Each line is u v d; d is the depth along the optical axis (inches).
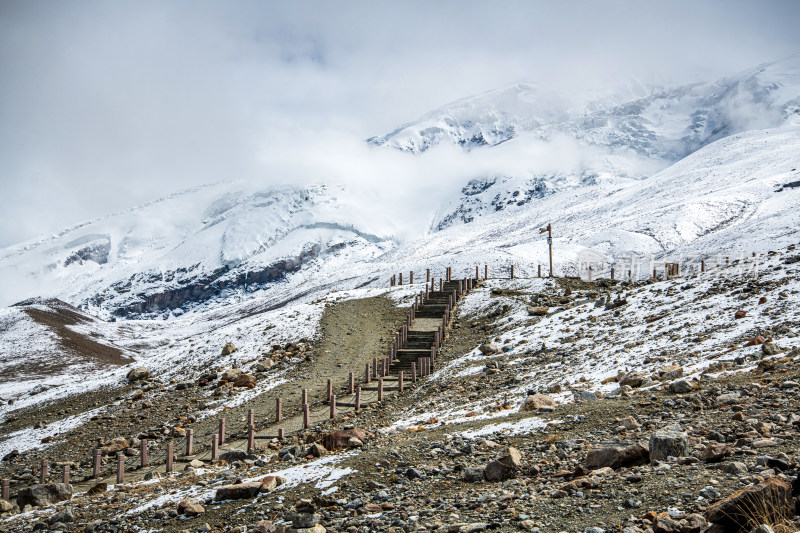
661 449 526.9
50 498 926.4
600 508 450.0
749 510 356.5
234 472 862.5
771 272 1391.5
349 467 708.0
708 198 6274.6
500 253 3946.9
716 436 569.9
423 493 589.0
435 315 2036.2
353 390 1454.2
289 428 1236.5
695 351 1032.2
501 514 479.2
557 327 1526.8
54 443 1440.7
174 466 1092.5
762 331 1031.0
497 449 705.6
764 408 645.9
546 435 719.1
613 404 793.6
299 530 520.1
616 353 1165.7
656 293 1521.9
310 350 1800.0
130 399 1674.5
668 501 432.1
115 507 791.1
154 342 4621.1
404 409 1221.1
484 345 1502.2
